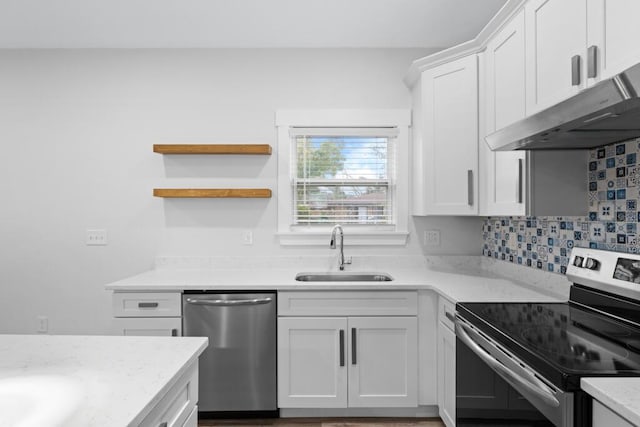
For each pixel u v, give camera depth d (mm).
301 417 2396
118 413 753
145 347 1142
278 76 2922
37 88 2908
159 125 2914
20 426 704
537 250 2236
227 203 2918
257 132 2922
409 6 2369
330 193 2979
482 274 2643
